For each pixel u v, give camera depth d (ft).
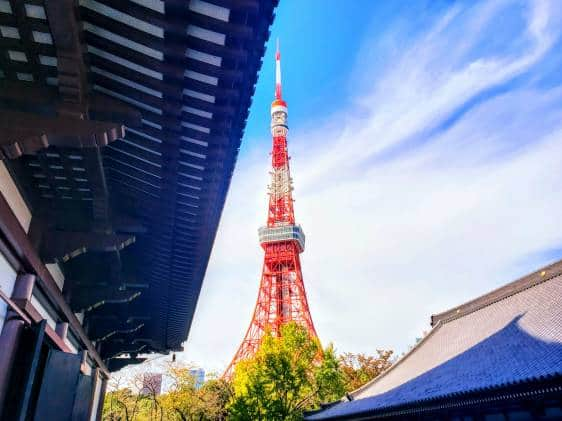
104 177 31.73
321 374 127.34
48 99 23.27
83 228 35.35
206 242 42.73
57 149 28.73
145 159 31.76
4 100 22.91
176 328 72.59
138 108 26.73
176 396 136.46
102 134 22.97
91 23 21.85
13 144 21.71
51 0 18.86
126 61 23.88
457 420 54.49
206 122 27.37
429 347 89.61
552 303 65.67
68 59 21.40
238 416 116.88
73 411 38.93
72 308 44.78
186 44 22.41
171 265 47.11
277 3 20.98
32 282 32.01
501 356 58.65
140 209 38.11
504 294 81.41
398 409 61.00
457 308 94.12
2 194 26.00
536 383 42.27
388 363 169.17
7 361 28.27
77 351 53.26
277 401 117.60
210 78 24.67
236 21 21.45
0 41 21.79
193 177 32.76
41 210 33.83
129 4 20.71
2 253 28.40
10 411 28.78
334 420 78.43
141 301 59.26
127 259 48.47
